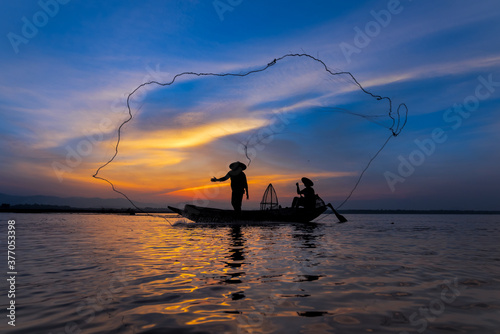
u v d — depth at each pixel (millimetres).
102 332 2168
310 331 2191
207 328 2232
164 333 2148
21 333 2160
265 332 2168
